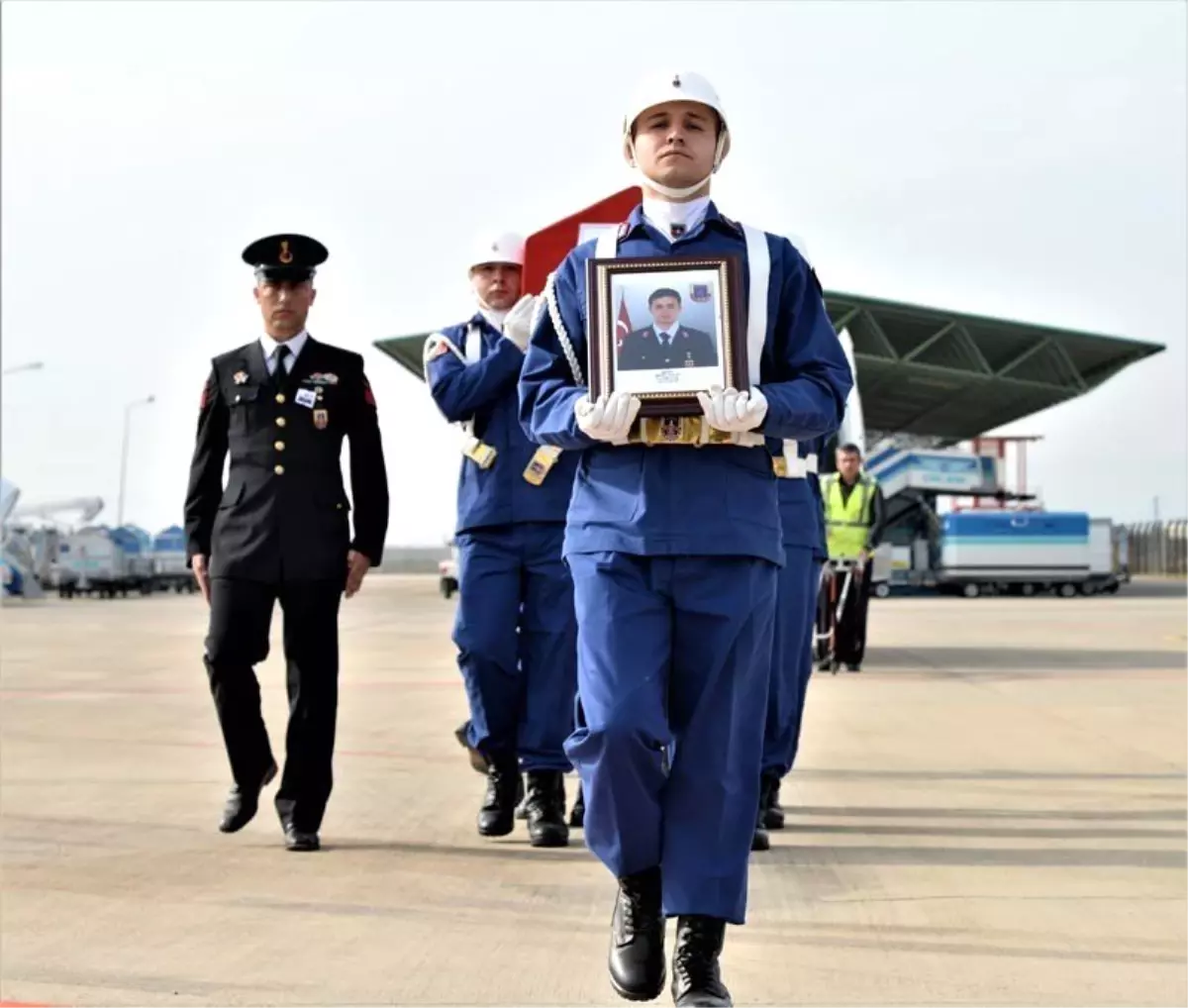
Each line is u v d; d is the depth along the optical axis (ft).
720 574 8.95
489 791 15.35
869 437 125.29
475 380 15.35
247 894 12.48
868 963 10.32
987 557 99.04
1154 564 115.75
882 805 16.75
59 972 10.15
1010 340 109.09
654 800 9.07
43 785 18.31
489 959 10.47
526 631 15.55
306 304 14.87
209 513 15.12
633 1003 9.51
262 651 14.69
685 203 9.64
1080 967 10.18
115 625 63.16
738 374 8.87
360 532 14.98
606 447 9.22
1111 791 17.47
